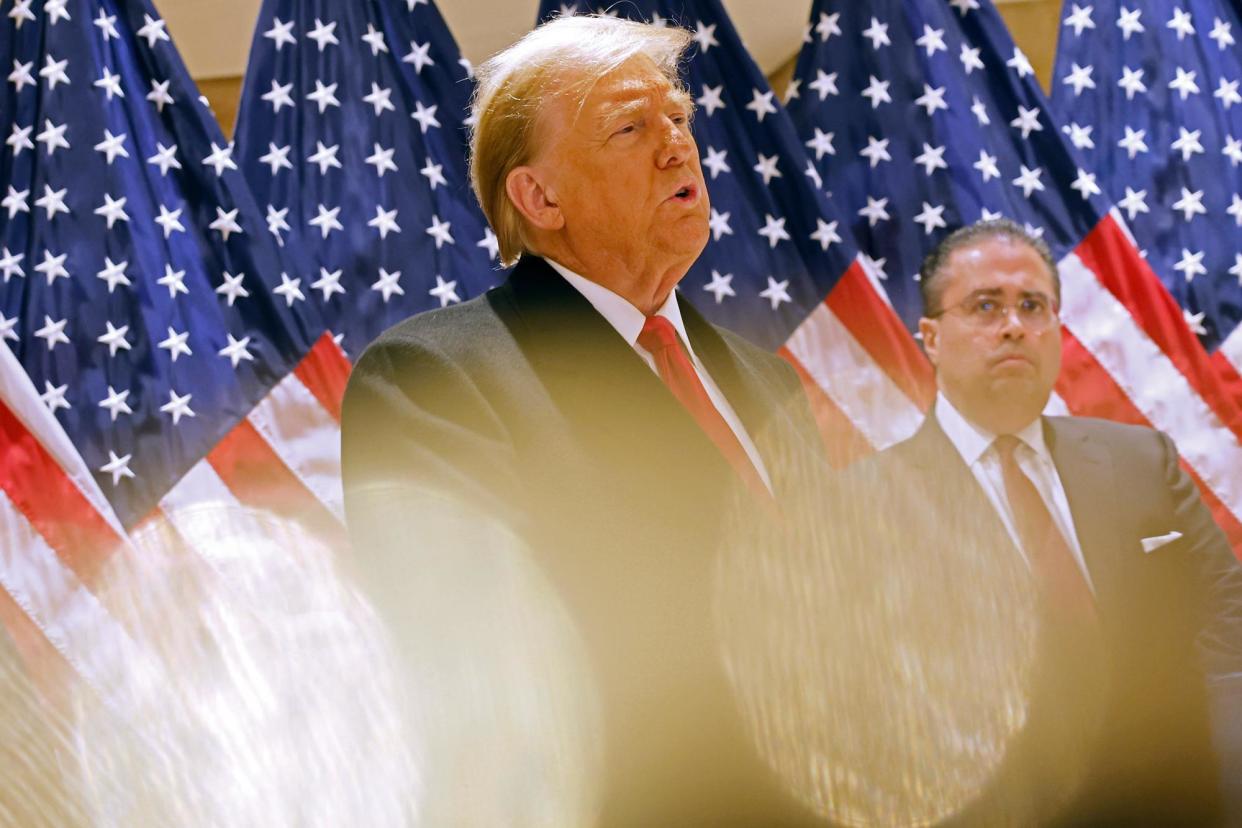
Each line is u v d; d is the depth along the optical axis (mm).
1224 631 4562
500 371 2541
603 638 2252
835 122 7473
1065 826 2570
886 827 2268
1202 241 7602
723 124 7258
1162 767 2854
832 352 6980
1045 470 5078
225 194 6574
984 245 5754
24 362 6262
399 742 1895
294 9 6973
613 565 2328
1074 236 7395
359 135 6879
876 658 2389
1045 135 7508
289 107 6867
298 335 6488
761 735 2229
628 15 7254
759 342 6961
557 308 2697
